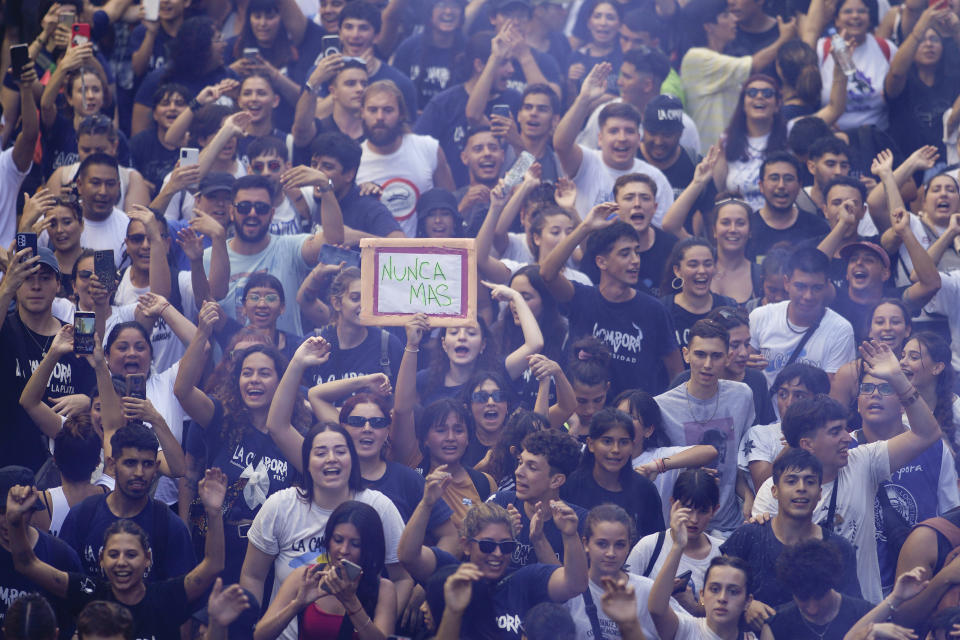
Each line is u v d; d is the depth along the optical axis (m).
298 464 18.88
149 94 27.47
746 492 19.83
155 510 17.95
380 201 24.12
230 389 19.42
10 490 16.73
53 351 19.42
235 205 22.47
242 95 26.22
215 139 24.28
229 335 21.77
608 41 28.84
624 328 21.34
